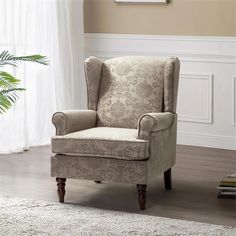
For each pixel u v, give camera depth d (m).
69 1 6.55
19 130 6.06
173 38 6.30
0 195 4.56
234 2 6.01
